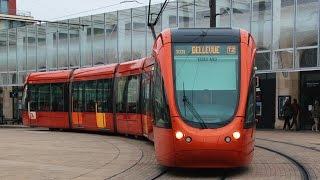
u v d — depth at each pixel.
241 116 12.13
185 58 12.88
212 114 12.17
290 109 29.39
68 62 43.12
